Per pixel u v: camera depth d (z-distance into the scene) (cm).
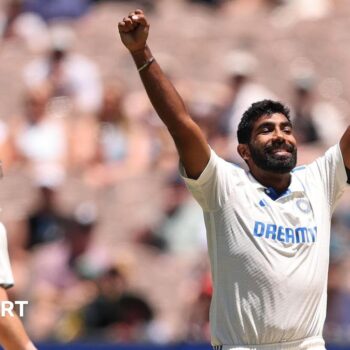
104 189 5338
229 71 5819
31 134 5572
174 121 2512
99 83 5834
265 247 2489
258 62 6178
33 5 6619
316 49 6356
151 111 5538
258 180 2573
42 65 5984
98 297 4406
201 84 5862
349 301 4359
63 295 4672
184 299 4675
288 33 6456
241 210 2517
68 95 5719
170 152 5466
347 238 4816
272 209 2523
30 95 5675
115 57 6153
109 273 4488
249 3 6844
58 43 5909
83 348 3881
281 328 2464
